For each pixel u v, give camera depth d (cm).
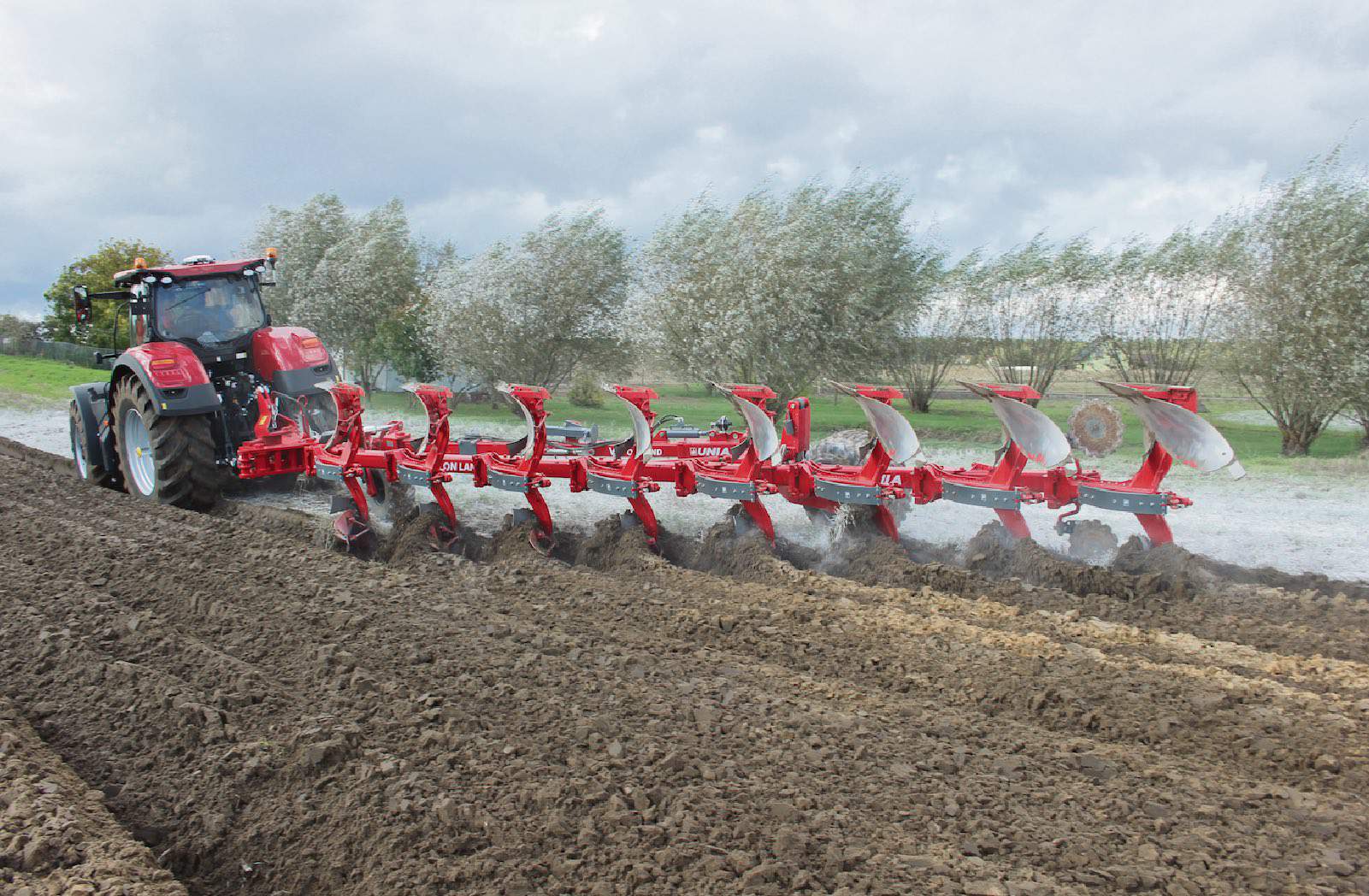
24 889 310
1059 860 337
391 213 2561
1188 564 660
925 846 344
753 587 676
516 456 836
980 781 393
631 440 891
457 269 2209
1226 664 527
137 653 528
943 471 731
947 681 505
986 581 666
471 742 414
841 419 1870
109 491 1038
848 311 1725
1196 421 642
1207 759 421
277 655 530
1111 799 379
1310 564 750
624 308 1930
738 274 1688
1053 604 626
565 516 931
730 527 776
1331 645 552
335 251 2495
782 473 766
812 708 461
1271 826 361
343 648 532
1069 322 1894
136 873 323
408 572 730
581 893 318
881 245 1808
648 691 479
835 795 378
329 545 834
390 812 362
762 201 1797
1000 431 1714
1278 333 1423
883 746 420
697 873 324
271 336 1058
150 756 414
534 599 656
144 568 704
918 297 1941
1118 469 1188
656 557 741
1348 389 1377
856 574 721
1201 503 989
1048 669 514
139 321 1090
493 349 2134
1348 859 339
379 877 328
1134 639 567
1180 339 1764
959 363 2092
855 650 548
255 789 388
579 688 480
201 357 1041
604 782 383
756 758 406
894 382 2127
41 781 378
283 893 331
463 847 343
